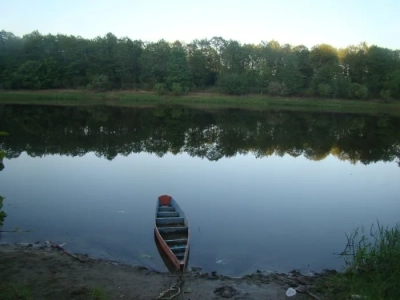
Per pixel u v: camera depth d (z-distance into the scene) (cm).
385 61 7769
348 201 1422
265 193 1495
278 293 746
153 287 753
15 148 2211
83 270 809
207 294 735
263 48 8144
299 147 2686
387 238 884
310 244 1023
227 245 998
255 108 6228
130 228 1077
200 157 2189
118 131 3136
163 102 6694
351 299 683
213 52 8194
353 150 2622
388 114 6016
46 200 1298
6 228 1045
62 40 7700
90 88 6981
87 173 1703
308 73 7962
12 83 6794
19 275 760
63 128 3161
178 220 1073
